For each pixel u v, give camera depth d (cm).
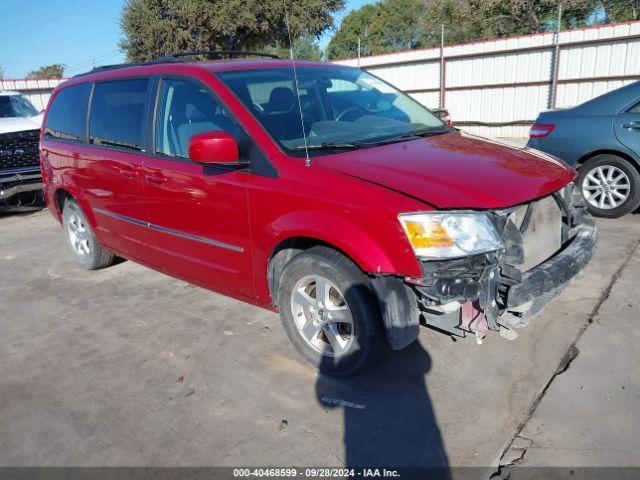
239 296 365
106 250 505
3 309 460
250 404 300
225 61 396
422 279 263
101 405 308
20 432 289
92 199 476
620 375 301
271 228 312
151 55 2598
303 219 293
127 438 278
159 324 407
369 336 289
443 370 319
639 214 601
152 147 397
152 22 2441
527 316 281
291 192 300
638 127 549
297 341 329
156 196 392
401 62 1892
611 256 470
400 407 289
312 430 276
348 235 276
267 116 338
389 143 342
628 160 568
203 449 266
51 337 399
